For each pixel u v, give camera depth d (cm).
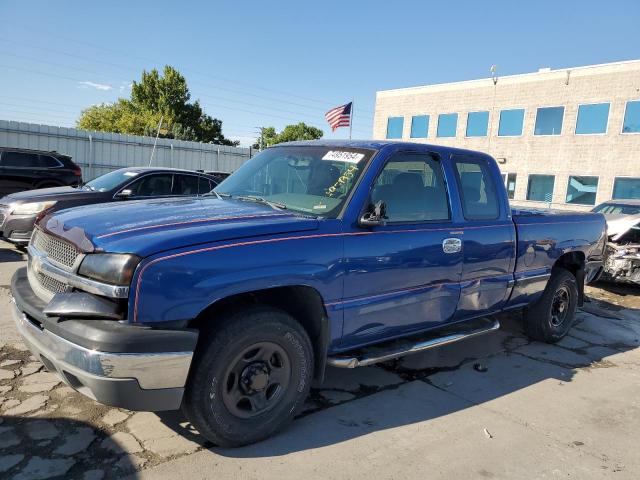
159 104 5188
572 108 2794
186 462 292
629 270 821
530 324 553
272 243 306
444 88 3309
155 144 2408
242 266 291
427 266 389
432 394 411
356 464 303
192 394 285
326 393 402
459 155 441
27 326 301
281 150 441
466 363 489
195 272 275
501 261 459
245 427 306
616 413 396
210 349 285
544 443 342
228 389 299
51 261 309
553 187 2892
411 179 395
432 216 405
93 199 816
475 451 327
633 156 2605
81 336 262
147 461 290
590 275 606
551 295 541
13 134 2089
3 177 1233
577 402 413
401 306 379
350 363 351
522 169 3003
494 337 578
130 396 264
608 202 1034
